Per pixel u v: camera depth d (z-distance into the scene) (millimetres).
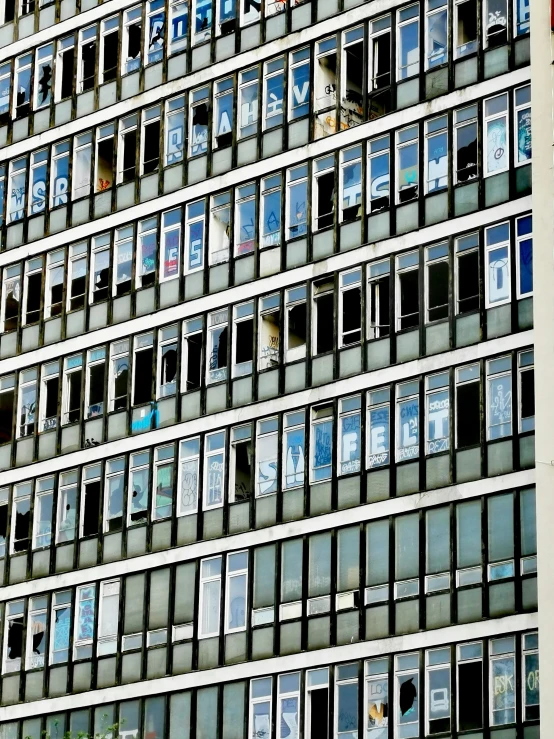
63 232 111438
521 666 91625
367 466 97562
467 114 97500
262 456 101250
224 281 104312
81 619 106188
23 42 114938
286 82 104000
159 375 105875
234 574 101000
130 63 110562
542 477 91375
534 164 94250
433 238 97500
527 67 96125
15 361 111938
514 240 95125
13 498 110312
